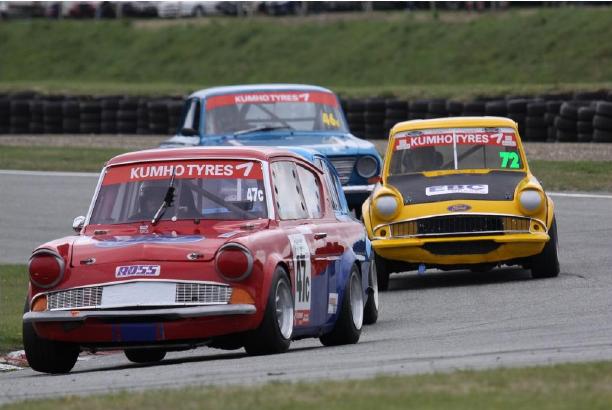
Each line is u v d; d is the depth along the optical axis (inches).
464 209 1968.5
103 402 920.9
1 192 3558.1
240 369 1143.6
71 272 1263.5
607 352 1107.3
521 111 4372.5
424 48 7071.9
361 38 7470.5
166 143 2721.5
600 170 3435.0
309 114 2647.6
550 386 884.0
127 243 1273.4
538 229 1966.0
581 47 6471.5
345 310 1429.6
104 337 1242.0
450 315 1669.5
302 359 1204.5
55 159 4271.7
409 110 4640.8
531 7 7258.9
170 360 1454.2
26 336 1286.9
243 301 1230.9
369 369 1077.1
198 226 1323.8
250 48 7775.6
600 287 1839.3
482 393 868.6
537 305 1689.2
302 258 1332.4
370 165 2566.4
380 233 1998.0
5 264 2466.8
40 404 941.8
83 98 5989.2
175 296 1235.9
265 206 1333.7
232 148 1397.6
